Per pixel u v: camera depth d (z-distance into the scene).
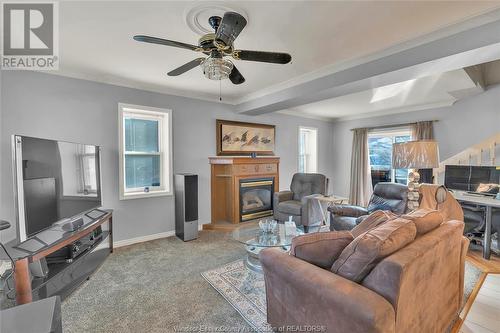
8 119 2.70
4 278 2.26
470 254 3.08
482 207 3.34
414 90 3.80
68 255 2.40
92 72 3.08
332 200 3.99
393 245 1.23
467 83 3.46
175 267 2.75
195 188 3.74
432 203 2.91
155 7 1.77
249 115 4.84
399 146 2.49
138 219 3.62
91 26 2.02
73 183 2.53
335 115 6.02
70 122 3.07
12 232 2.64
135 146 3.73
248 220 4.55
